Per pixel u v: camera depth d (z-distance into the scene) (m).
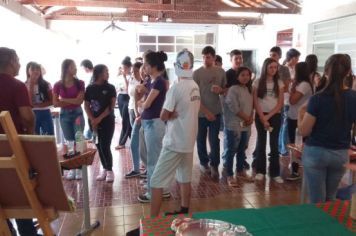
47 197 1.43
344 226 1.22
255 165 3.87
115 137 6.02
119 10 8.62
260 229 1.19
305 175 2.03
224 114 3.45
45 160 1.32
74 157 2.23
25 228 2.10
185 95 2.20
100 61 11.01
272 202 3.06
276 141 3.48
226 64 10.75
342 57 1.76
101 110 3.44
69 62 3.46
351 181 2.54
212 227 1.17
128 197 3.17
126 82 4.96
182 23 10.55
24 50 6.77
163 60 2.70
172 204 3.00
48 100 3.79
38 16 8.03
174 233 1.18
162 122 2.73
